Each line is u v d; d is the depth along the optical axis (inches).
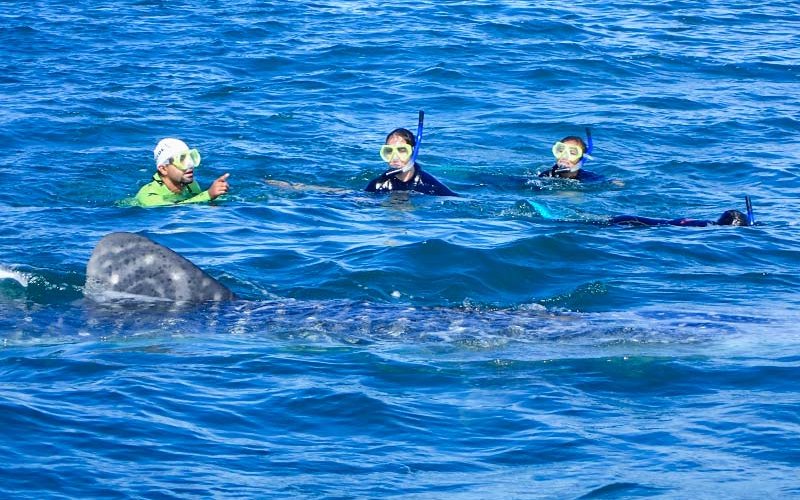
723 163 1391.5
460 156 1421.0
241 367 703.1
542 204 1175.6
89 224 1055.0
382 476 557.6
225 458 574.2
